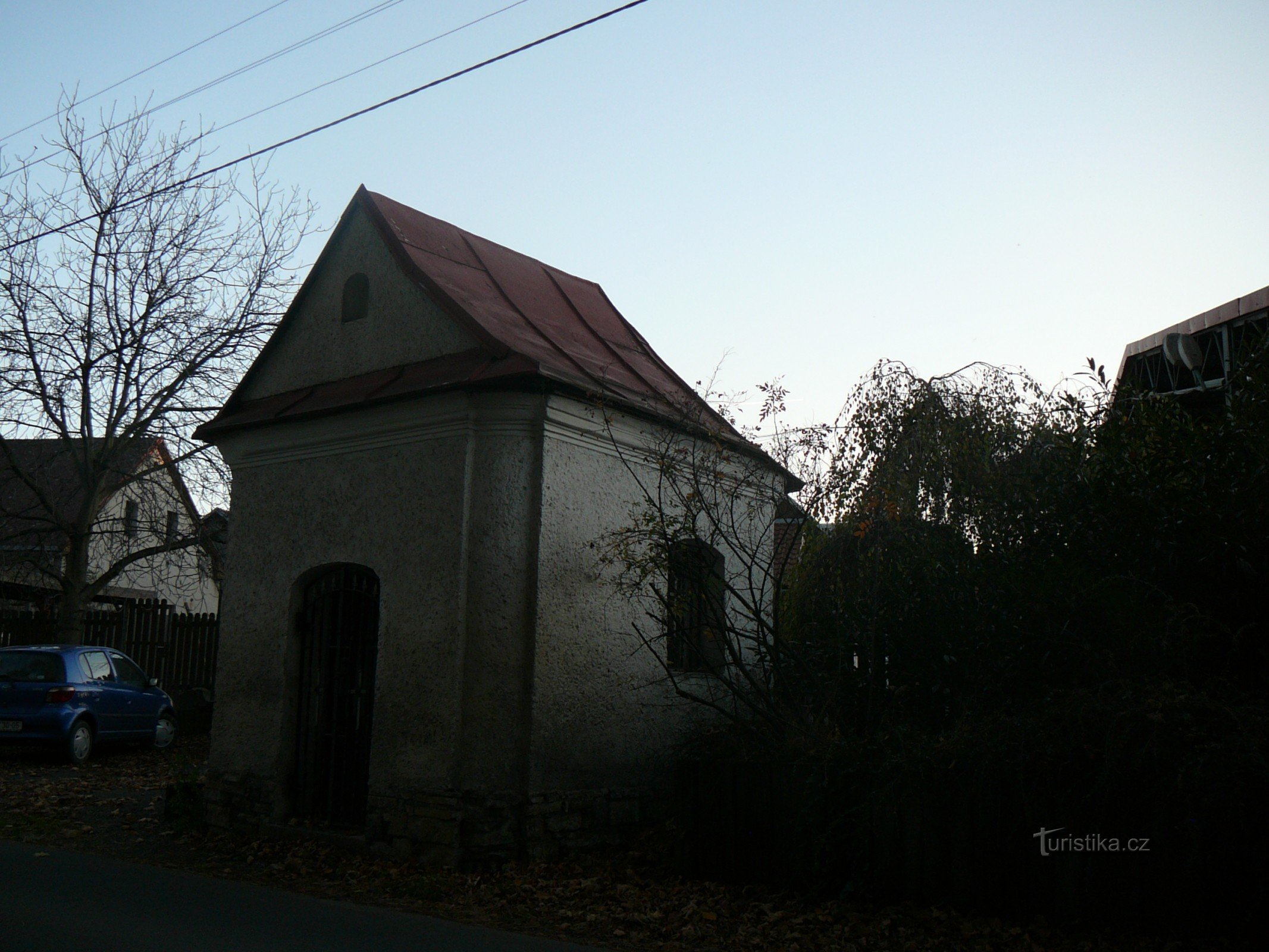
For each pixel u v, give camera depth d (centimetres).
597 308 1130
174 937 553
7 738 1367
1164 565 646
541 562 790
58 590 1947
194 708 1834
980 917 602
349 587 882
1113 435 682
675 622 893
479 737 770
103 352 1636
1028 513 697
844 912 627
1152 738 553
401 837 781
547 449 805
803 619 795
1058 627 649
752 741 766
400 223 952
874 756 661
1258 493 609
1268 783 537
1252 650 632
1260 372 655
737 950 582
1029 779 598
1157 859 568
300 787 882
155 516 1788
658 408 900
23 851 792
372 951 545
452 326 861
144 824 957
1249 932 542
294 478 918
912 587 727
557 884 717
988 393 757
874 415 752
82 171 1644
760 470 911
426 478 818
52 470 2233
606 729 834
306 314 983
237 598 943
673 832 794
